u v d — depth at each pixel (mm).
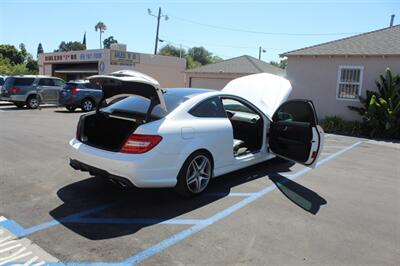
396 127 12242
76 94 16188
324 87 15094
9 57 58938
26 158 6746
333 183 5969
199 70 23469
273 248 3555
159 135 4234
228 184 5570
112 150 4289
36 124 11586
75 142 4793
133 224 3975
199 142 4703
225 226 4016
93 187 5133
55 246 3432
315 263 3311
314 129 5473
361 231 4059
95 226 3891
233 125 6316
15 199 4590
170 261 3238
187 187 4676
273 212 4496
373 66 13766
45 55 30531
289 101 5891
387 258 3467
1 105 19156
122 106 4973
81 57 26391
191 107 4789
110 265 3137
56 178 5512
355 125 13328
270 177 6074
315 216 4438
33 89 17297
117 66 24875
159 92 4344
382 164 7711
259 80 7500
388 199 5258
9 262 3127
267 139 6133
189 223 4059
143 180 4160
